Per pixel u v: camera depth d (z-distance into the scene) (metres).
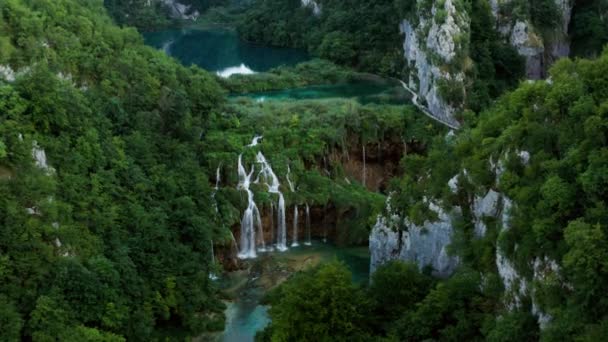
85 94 72.62
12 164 57.19
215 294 67.19
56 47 75.31
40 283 53.84
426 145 93.69
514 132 48.12
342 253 77.25
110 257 59.66
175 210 69.12
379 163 94.69
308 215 81.38
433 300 48.44
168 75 86.31
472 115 69.94
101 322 55.09
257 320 63.91
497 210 49.72
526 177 45.72
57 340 51.16
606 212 38.97
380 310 51.75
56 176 60.34
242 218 78.44
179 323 62.62
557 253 40.69
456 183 54.88
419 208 57.78
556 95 46.38
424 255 57.34
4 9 71.69
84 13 88.50
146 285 61.00
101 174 65.00
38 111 61.75
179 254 65.38
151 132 75.62
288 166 83.38
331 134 88.25
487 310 46.97
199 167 78.44
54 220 56.72
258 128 88.31
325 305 49.25
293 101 102.12
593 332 36.16
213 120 88.81
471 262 50.75
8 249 53.09
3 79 64.56
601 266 37.34
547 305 40.44
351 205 80.88
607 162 39.66
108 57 80.44
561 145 44.66
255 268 73.62
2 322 49.06
